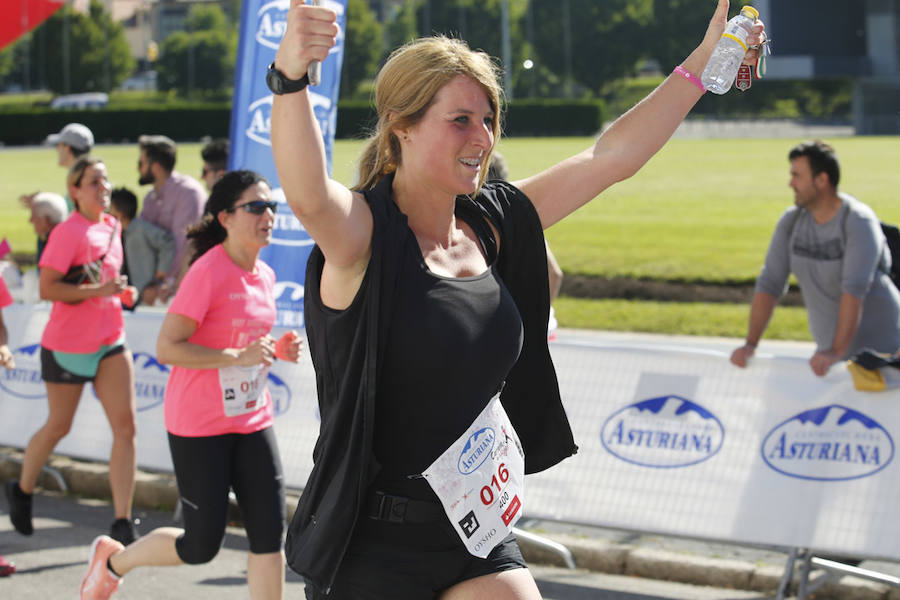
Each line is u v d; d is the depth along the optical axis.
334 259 2.56
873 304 6.14
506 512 2.84
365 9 86.00
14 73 94.00
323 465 2.75
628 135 3.11
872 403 5.36
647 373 5.86
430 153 2.66
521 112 65.19
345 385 2.65
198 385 4.68
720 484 5.62
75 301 5.96
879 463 5.32
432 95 2.64
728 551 5.90
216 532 4.65
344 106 63.56
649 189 30.02
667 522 5.70
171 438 4.73
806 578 5.30
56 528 6.58
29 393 7.74
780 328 11.25
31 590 5.54
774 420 5.56
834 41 72.56
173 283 8.98
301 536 2.83
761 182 31.33
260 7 7.18
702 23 83.44
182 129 65.38
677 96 3.13
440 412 2.69
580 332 11.47
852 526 5.32
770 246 6.36
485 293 2.72
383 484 2.74
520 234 2.94
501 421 2.85
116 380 6.08
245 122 7.27
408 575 2.76
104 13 95.12
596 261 16.00
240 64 7.29
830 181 6.00
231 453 4.73
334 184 2.52
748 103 73.31
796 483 5.46
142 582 5.67
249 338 4.86
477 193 2.91
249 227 4.83
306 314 2.75
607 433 5.91
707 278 14.45
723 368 5.70
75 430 7.51
